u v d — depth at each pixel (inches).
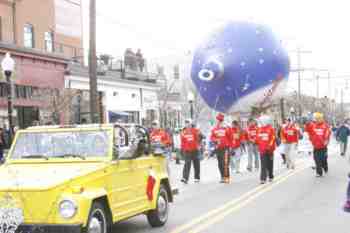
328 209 470.9
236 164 868.6
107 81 1312.7
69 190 299.3
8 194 294.8
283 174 800.3
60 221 290.2
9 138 719.1
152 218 400.8
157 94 1642.5
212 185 693.9
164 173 425.7
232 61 1044.5
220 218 441.1
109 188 331.6
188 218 444.8
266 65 1051.3
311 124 749.3
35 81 1044.5
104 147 348.2
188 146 716.7
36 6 1246.3
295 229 387.2
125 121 1401.3
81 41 1494.8
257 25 1088.2
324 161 764.0
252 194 588.7
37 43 1243.2
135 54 1574.8
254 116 1095.6
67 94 1053.2
